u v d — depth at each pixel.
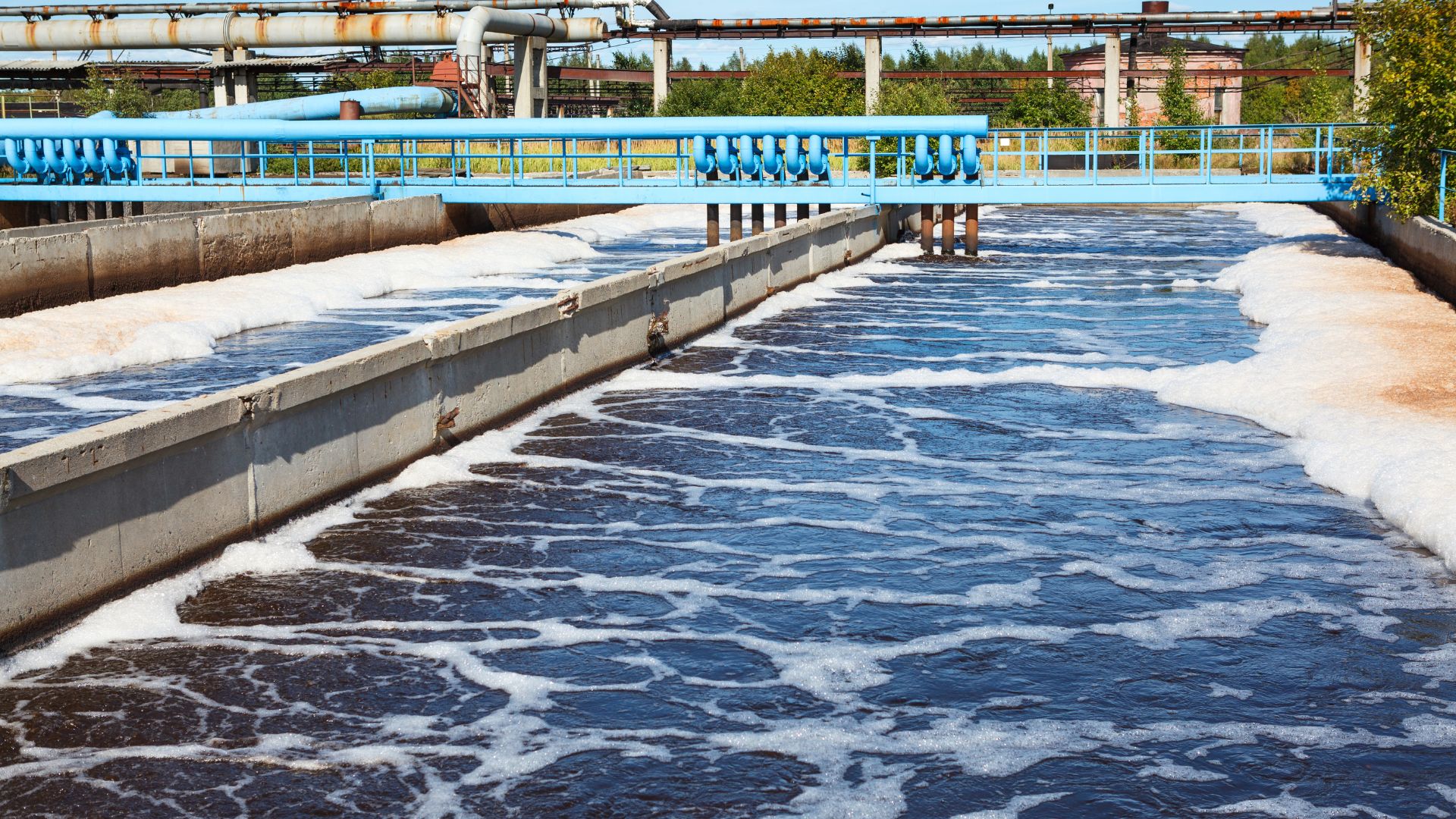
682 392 17.20
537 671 8.75
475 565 10.75
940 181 31.50
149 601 9.58
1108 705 8.22
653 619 9.67
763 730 7.91
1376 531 11.42
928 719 8.05
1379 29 26.23
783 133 31.25
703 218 46.06
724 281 22.38
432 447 13.62
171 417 9.84
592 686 8.52
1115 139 56.22
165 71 61.44
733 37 56.09
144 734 7.79
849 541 11.42
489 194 34.19
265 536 11.09
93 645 8.99
